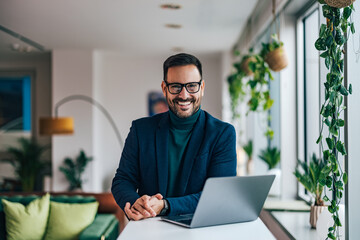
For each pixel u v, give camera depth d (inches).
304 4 131.6
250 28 194.2
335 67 69.1
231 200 49.4
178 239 44.7
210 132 59.2
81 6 167.2
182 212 54.4
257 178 50.3
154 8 170.7
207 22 195.9
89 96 270.8
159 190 59.6
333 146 70.3
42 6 166.9
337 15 68.5
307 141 140.5
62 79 270.8
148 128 61.9
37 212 155.3
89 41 241.6
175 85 55.5
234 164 59.8
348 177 76.7
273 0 137.0
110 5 165.9
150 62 305.1
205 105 304.2
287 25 144.4
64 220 152.9
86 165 271.0
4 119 312.5
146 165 61.1
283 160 145.5
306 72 140.6
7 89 313.6
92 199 161.8
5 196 165.6
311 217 106.3
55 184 272.7
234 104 216.1
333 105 69.4
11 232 153.1
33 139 310.8
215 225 50.6
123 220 172.6
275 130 183.6
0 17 184.4
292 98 144.6
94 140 276.4
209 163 59.5
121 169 63.2
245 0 159.0
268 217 137.3
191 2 161.9
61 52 270.7
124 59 305.0
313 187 107.0
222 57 278.5
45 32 216.1
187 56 56.1
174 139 60.4
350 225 77.1
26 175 283.1
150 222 51.8
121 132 304.2
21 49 262.8
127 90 305.1
